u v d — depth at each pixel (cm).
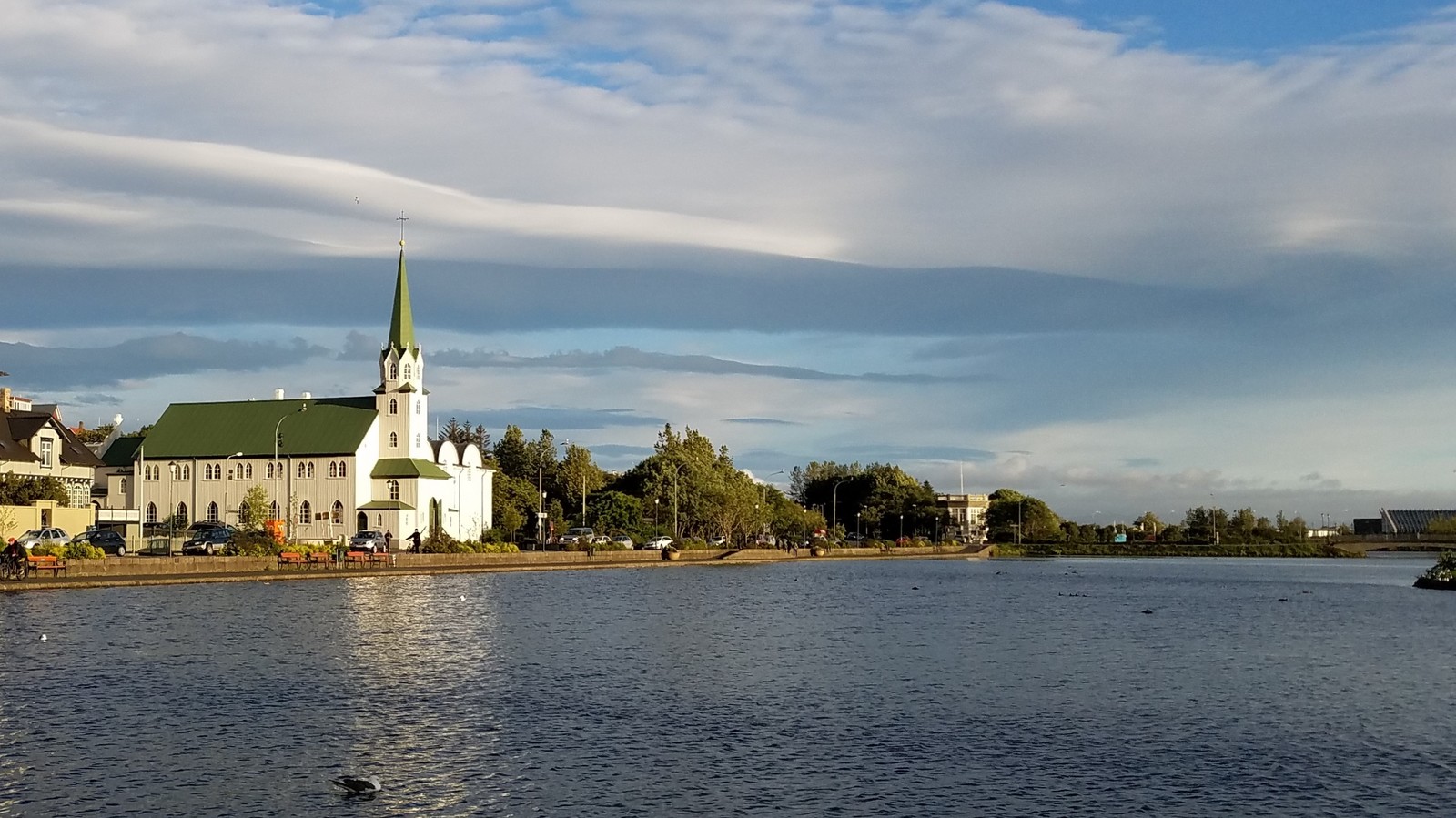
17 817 3158
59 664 5409
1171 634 7694
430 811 3266
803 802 3391
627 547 18388
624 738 4134
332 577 11556
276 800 3344
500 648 6356
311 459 17650
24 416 15475
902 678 5538
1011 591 12494
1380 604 10875
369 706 4622
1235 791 3547
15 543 9219
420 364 18212
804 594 11194
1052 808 3356
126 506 18600
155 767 3656
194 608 7944
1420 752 4025
